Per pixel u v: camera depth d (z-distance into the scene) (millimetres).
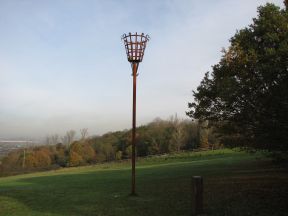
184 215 10641
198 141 65312
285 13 10648
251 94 9836
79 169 44562
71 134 83812
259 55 10055
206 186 15586
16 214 12180
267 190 13367
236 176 17984
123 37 14984
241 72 10234
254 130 10539
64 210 12461
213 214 10375
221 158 35406
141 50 14922
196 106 12859
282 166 18719
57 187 20234
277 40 10094
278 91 9352
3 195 17172
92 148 78875
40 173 43969
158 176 22719
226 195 13078
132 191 14750
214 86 12000
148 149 72375
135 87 15047
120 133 84625
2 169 56656
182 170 25328
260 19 10656
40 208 13141
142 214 11141
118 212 11617
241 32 11023
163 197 13867
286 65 9352
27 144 89562
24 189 19984
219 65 11938
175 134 66500
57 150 80125
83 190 17828
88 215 11438
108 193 16000
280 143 10016
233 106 10648
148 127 78062
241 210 10672
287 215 9898
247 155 34906
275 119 9641
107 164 48750
